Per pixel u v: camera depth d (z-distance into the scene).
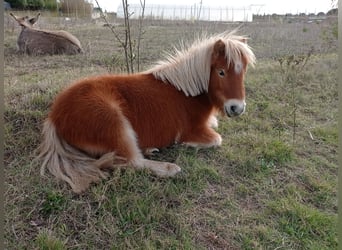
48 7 13.32
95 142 2.76
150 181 2.77
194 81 3.11
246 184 2.93
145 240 2.26
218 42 2.94
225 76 2.96
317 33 9.28
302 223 2.54
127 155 2.79
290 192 2.88
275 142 3.47
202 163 3.09
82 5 11.24
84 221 2.38
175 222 2.42
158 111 2.97
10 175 2.68
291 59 4.80
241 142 3.52
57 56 6.58
